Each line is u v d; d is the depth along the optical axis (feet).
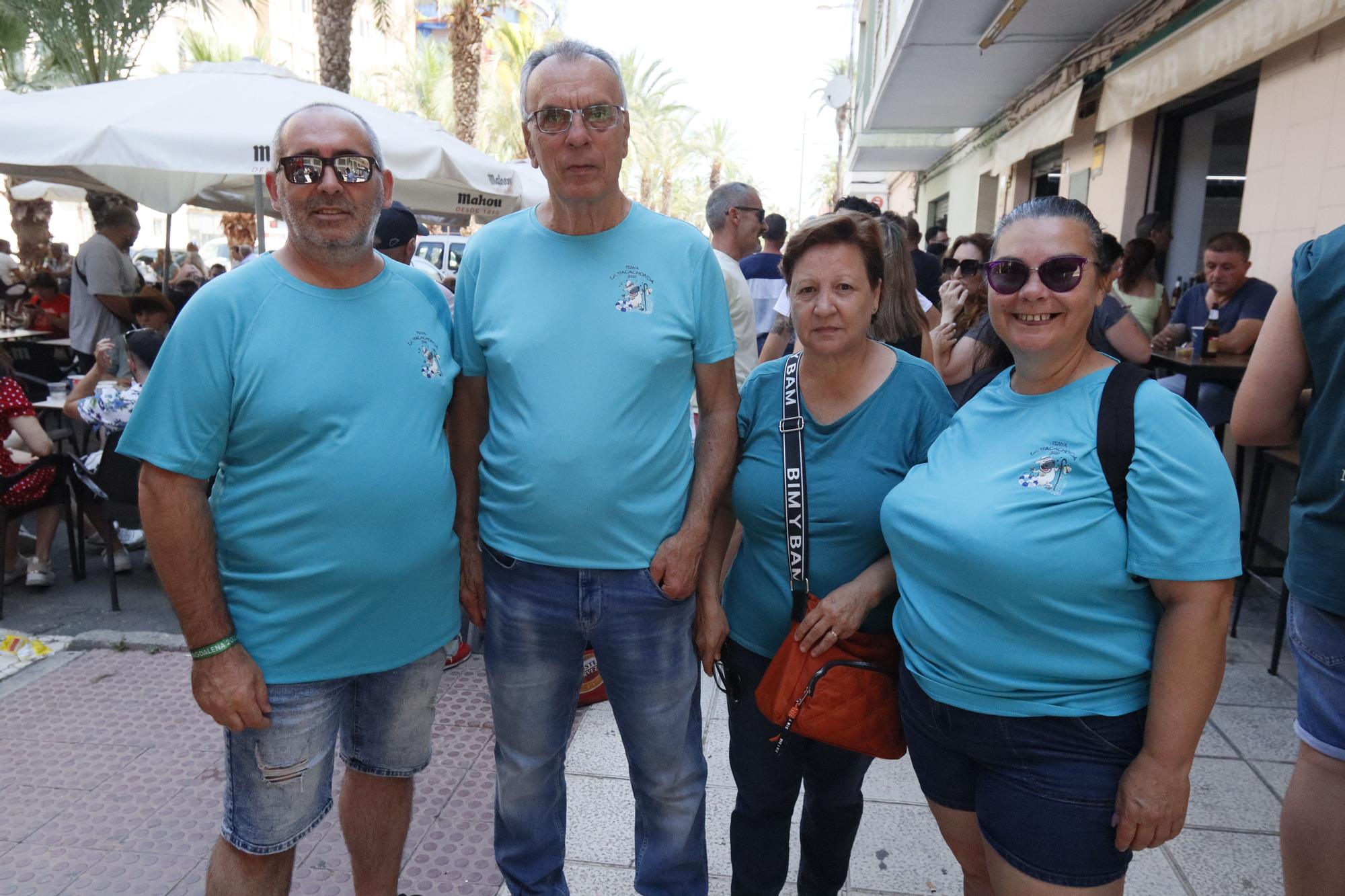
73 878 8.25
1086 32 26.08
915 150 56.34
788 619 6.49
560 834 7.35
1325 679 5.97
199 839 8.82
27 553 17.80
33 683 11.94
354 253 6.02
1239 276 14.93
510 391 6.44
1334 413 5.68
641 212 6.64
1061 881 4.98
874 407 6.26
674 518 6.59
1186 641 4.53
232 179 22.68
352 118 5.99
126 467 13.93
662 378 6.40
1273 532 15.11
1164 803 4.63
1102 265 5.08
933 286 15.37
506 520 6.54
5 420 14.55
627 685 6.81
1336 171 15.15
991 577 4.93
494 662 6.84
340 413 5.95
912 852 8.59
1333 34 15.30
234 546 6.04
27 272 42.52
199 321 5.70
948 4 24.34
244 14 103.55
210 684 5.92
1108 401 4.87
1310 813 6.06
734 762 6.90
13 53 43.39
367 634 6.28
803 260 6.06
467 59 64.90
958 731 5.31
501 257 6.59
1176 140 23.80
